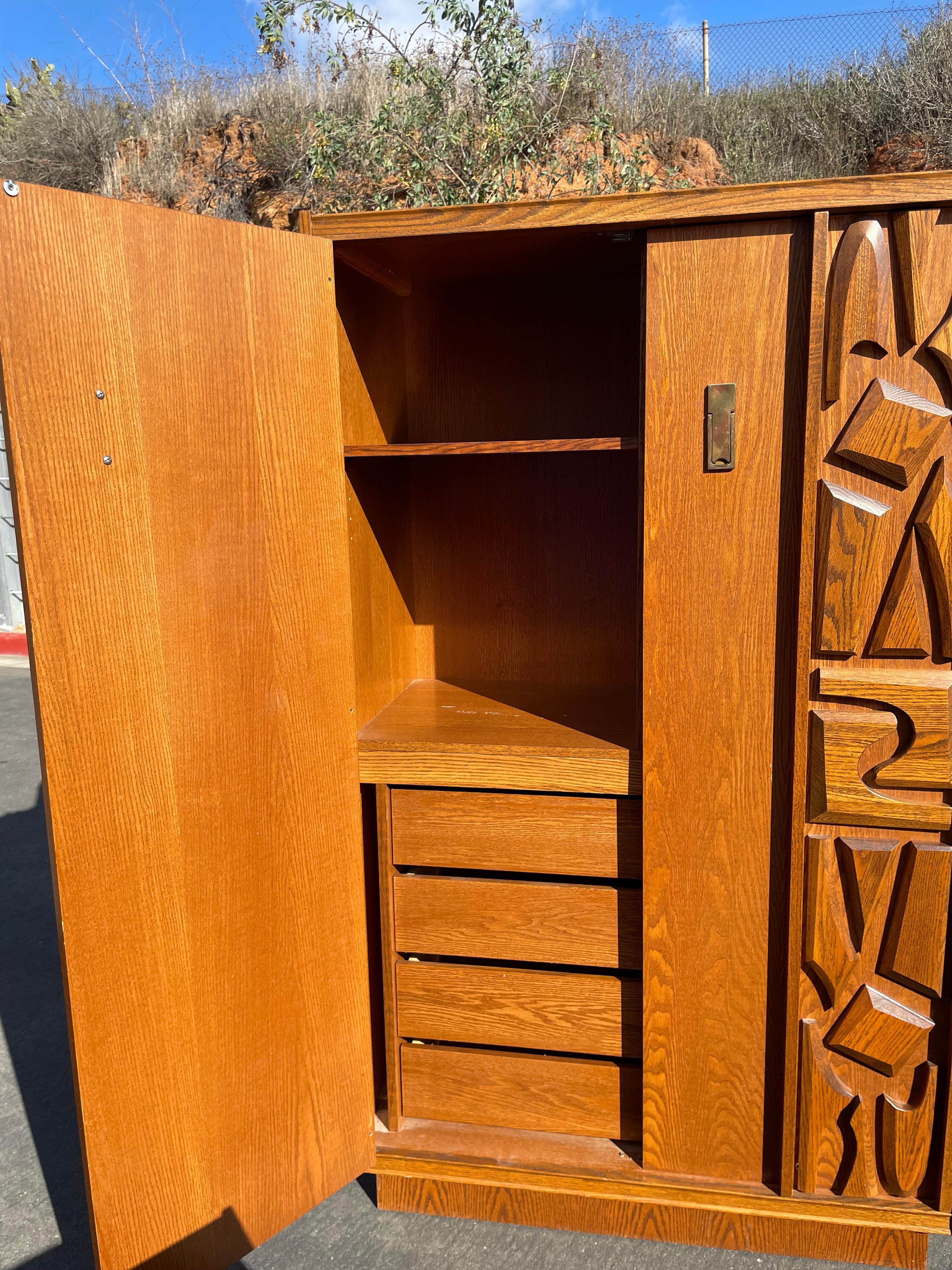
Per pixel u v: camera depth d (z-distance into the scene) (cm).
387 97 591
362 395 183
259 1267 164
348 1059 170
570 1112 175
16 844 371
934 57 731
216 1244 156
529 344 211
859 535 140
